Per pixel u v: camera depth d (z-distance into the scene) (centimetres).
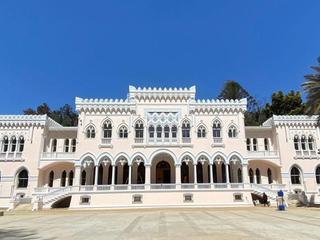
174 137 4875
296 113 7131
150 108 4950
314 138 5238
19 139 5062
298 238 1334
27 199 4469
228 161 4753
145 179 4638
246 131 5459
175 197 4444
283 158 5100
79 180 4544
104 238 1408
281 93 7919
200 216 2734
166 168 5084
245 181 4659
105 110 4888
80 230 1745
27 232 1688
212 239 1334
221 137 4866
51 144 5291
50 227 1933
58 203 4594
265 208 3934
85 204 4331
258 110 9706
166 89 5009
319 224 1920
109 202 4359
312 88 4103
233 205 4397
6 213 3538
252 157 5094
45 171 5091
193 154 4744
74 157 4994
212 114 4981
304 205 4419
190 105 4978
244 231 1597
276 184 4703
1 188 4797
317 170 5178
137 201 4403
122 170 4978
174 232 1593
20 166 4891
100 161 4678
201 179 5041
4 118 5091
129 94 5016
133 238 1395
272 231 1585
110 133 4850
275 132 5284
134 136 4800
